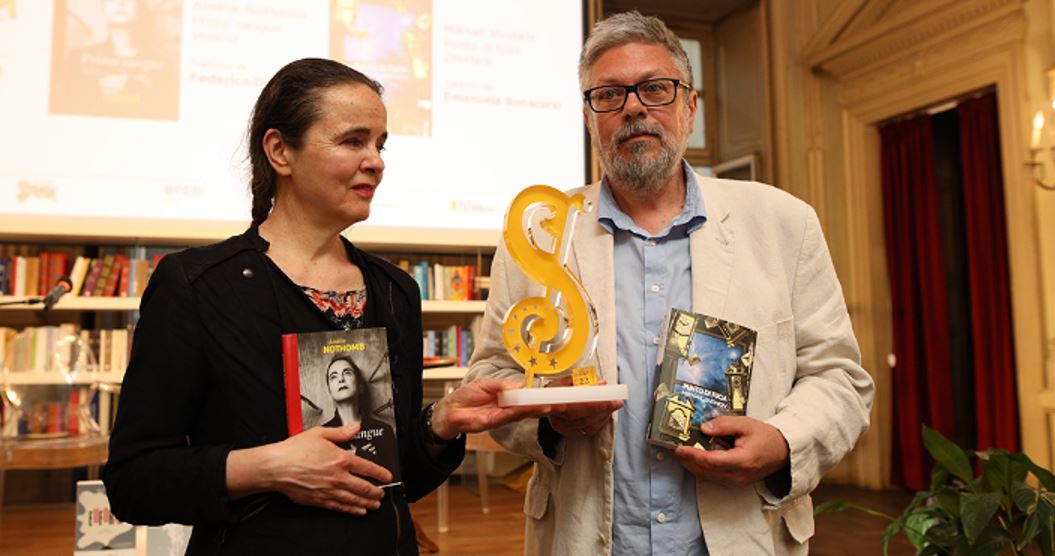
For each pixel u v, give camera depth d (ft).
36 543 10.57
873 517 13.02
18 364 12.29
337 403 2.97
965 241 15.61
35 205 11.82
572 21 14.28
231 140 12.56
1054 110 12.25
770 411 3.83
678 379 3.60
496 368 4.32
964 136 14.39
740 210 4.21
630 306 4.03
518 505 13.44
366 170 3.15
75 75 12.06
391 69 13.26
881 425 16.39
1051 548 5.21
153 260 13.57
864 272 16.61
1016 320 13.15
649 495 3.79
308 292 3.15
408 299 3.54
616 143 4.01
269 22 12.82
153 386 2.90
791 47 18.01
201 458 2.79
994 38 13.50
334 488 2.84
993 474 5.59
